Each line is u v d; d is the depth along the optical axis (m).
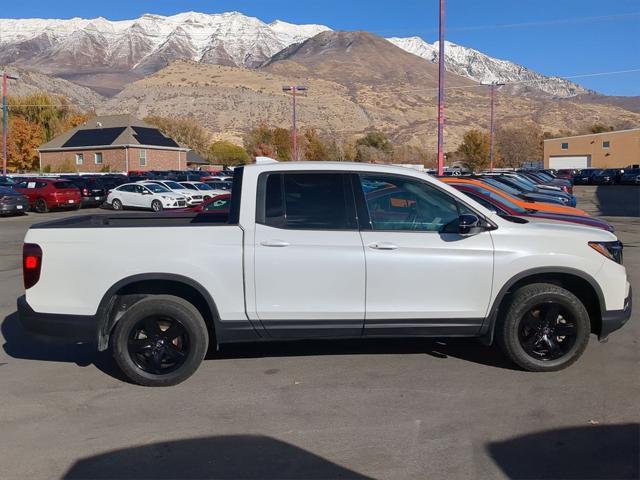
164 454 4.41
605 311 5.91
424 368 6.11
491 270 5.71
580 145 88.50
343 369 6.11
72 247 5.61
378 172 5.80
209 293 5.58
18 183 32.09
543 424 4.80
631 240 16.52
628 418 4.89
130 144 62.50
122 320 5.67
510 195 11.81
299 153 75.06
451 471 4.10
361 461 4.25
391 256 5.61
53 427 4.89
